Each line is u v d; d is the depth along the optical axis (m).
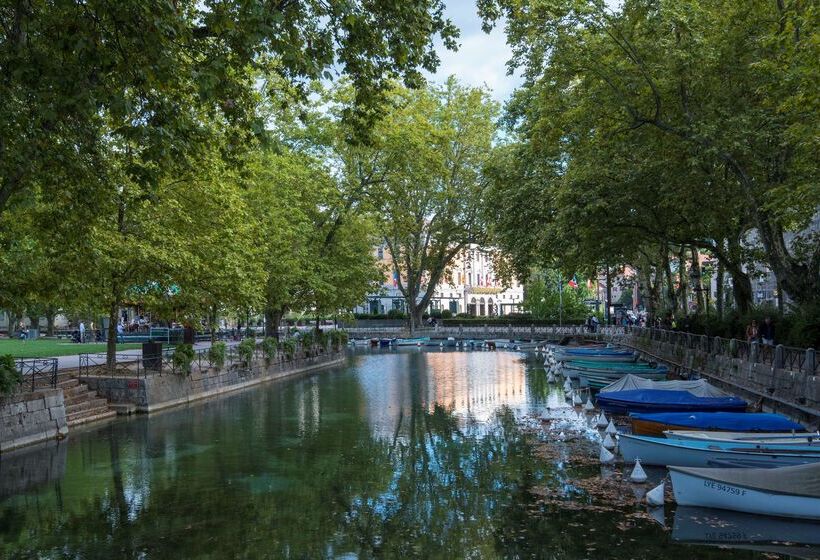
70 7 12.13
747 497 13.84
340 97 47.69
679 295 52.22
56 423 22.53
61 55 13.75
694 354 34.53
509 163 43.84
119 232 25.27
